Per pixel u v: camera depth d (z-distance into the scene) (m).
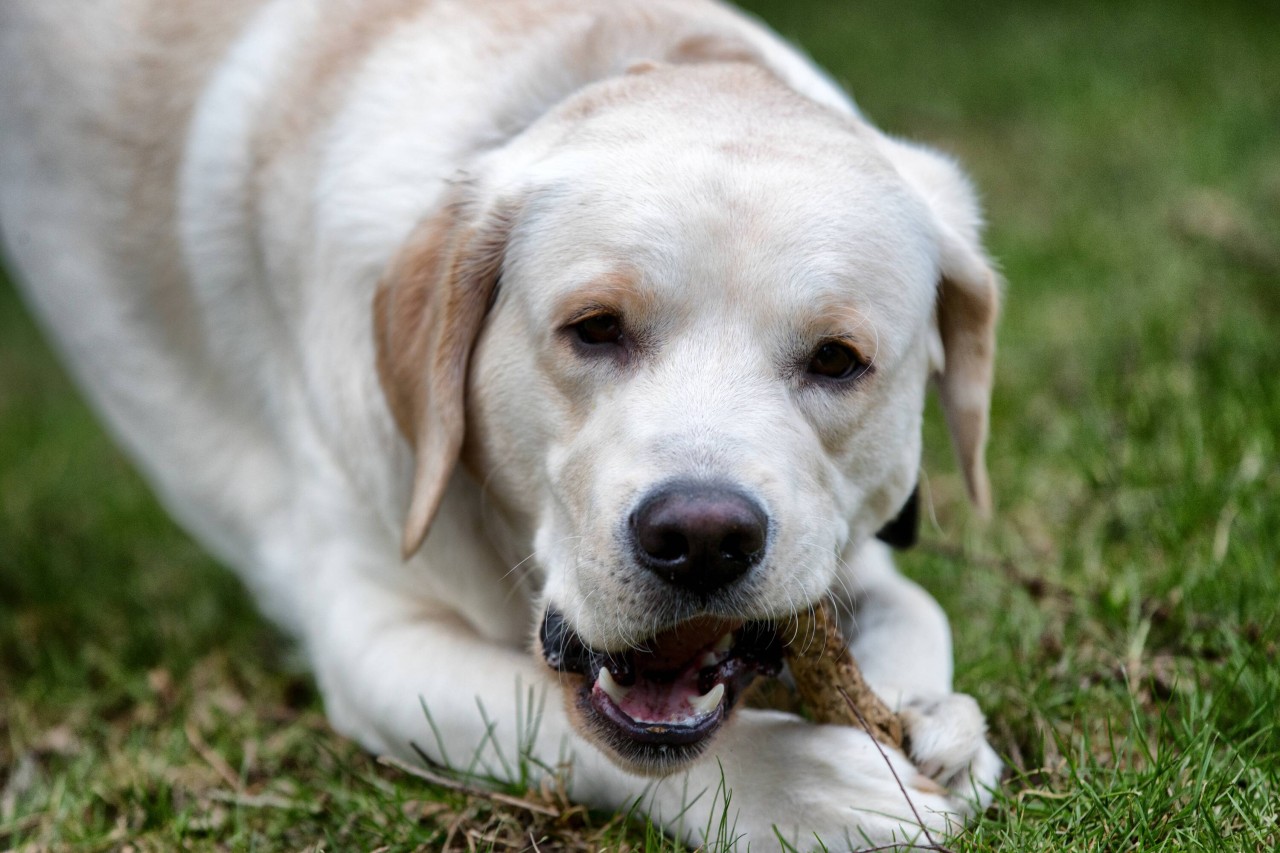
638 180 4.20
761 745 4.12
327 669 5.23
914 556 5.94
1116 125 12.44
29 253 6.71
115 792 4.92
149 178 6.09
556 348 4.21
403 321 4.54
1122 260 9.09
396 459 4.84
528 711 4.39
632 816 4.25
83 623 6.61
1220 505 5.80
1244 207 9.63
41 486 8.37
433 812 4.45
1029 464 6.68
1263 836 3.85
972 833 3.96
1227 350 7.20
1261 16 16.00
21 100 6.49
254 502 6.03
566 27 5.09
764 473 3.85
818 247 4.12
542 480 4.36
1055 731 4.32
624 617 3.83
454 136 4.89
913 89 14.10
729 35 5.18
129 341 6.38
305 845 4.45
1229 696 4.56
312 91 5.39
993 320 4.79
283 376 5.62
